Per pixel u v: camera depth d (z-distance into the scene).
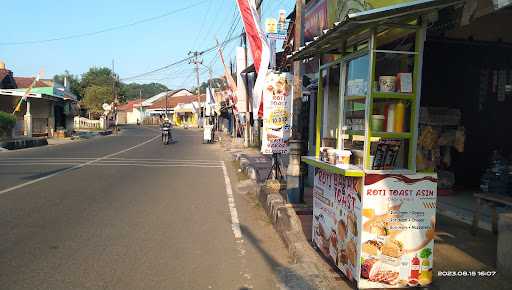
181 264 4.93
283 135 8.79
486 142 7.58
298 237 5.59
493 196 5.09
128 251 5.33
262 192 8.52
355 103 4.43
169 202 8.45
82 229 6.25
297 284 4.24
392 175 3.77
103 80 71.56
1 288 4.12
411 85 3.90
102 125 48.94
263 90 8.98
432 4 3.43
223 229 6.54
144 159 17.02
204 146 26.31
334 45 4.81
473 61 7.36
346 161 4.16
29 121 27.45
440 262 4.43
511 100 7.56
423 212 3.84
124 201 8.36
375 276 3.81
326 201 4.70
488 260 4.49
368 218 3.76
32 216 6.92
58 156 17.50
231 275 4.64
